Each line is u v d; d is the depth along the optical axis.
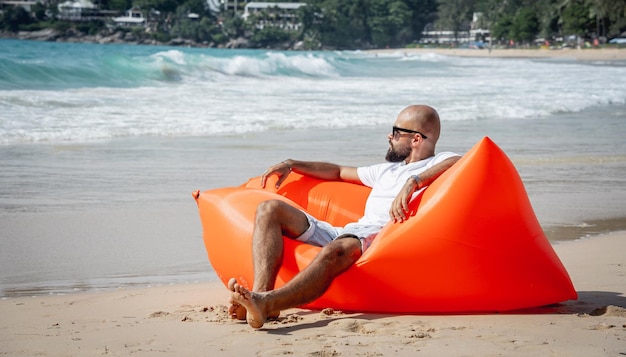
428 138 3.95
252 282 3.83
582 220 6.55
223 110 14.55
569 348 2.97
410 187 3.64
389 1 146.25
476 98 19.03
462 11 143.62
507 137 12.05
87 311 3.88
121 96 16.22
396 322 3.43
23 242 5.61
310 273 3.40
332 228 3.87
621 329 3.27
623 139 12.11
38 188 7.51
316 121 13.26
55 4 157.00
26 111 12.94
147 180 8.02
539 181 8.33
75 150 9.84
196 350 3.00
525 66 46.91
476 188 3.47
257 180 4.56
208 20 162.00
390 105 16.48
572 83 26.48
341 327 3.33
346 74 32.22
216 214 4.10
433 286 3.55
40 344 3.14
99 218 6.40
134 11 161.62
